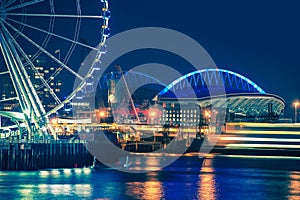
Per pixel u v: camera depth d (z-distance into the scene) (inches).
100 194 3969.0
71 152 5551.2
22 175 4817.9
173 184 4608.8
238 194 4128.9
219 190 4313.5
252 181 4916.3
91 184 4453.7
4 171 4970.5
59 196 3841.0
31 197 3779.5
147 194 4033.0
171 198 3895.2
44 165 5177.2
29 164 5027.1
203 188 4402.1
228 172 5728.3
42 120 5088.6
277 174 5565.9
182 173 5561.0
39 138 5251.0
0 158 4955.7
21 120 5693.9
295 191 4306.1
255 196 4052.7
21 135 5610.2
